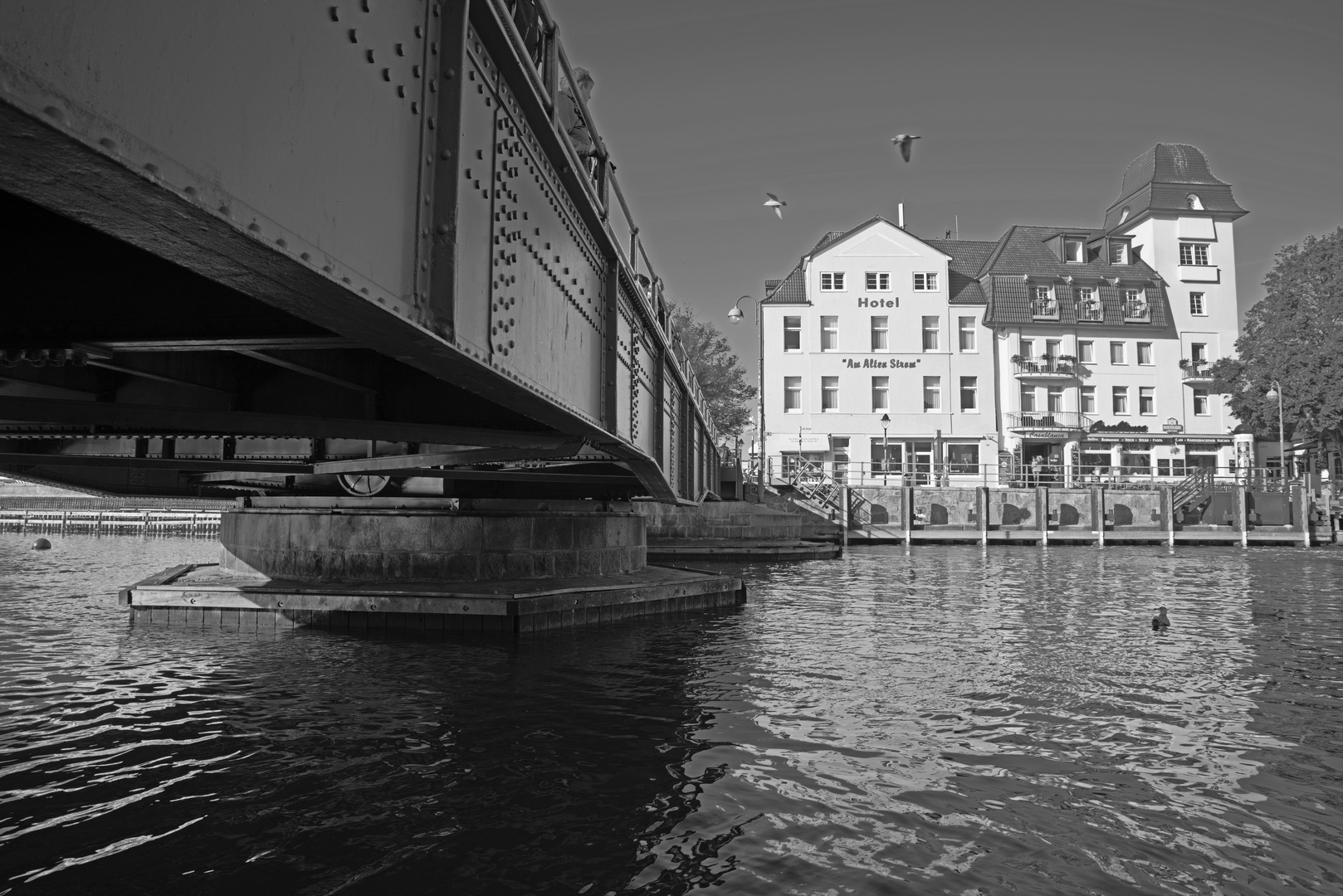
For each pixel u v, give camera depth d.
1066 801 5.58
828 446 46.97
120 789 5.63
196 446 11.59
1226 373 47.44
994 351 48.03
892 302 47.91
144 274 3.89
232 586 12.40
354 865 4.50
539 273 5.77
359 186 3.04
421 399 7.39
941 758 6.45
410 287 3.49
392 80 3.33
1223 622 14.33
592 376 7.84
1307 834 5.07
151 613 12.37
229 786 5.69
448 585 12.53
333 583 12.69
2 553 31.75
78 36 1.72
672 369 14.87
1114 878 4.45
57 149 1.75
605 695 8.33
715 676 9.28
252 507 14.24
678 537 33.44
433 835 4.92
